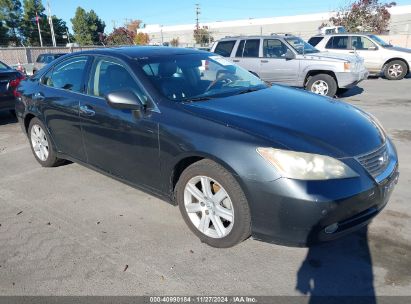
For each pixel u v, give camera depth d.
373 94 10.72
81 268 2.92
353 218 2.71
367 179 2.69
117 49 4.16
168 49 4.29
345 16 27.89
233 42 10.91
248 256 3.01
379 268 2.81
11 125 7.94
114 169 3.91
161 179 3.39
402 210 3.63
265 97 3.61
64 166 5.20
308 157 2.59
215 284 2.70
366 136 2.96
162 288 2.68
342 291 2.59
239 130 2.84
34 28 61.78
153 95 3.41
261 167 2.64
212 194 3.04
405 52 13.70
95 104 3.89
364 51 14.09
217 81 3.92
